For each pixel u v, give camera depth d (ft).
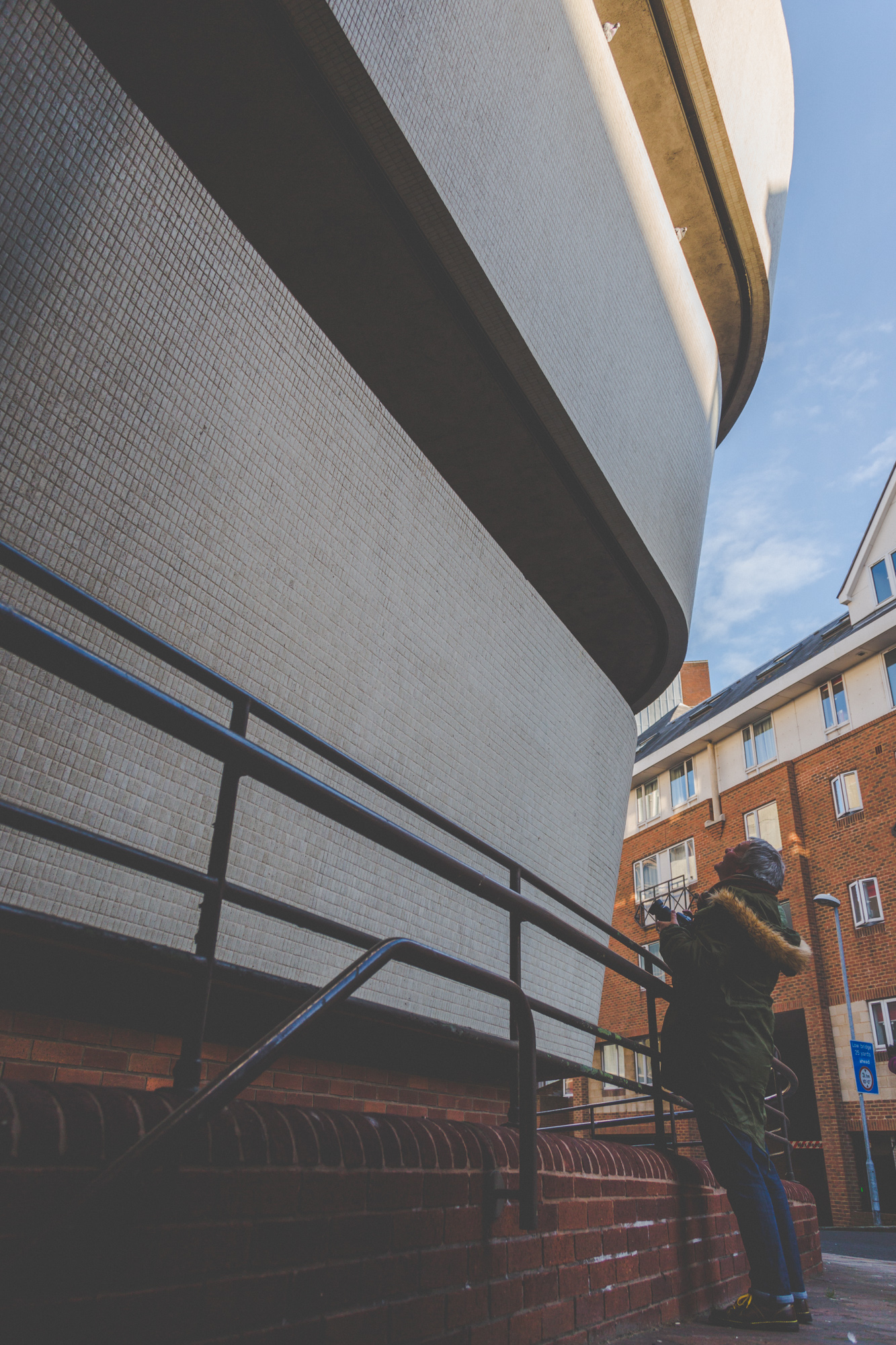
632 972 10.04
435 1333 5.62
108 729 8.18
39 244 7.67
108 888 8.03
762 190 26.14
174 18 12.32
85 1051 9.32
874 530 74.23
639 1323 8.44
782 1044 67.10
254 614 9.73
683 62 21.72
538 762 15.49
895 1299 12.55
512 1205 6.91
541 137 16.24
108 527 8.18
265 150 13.76
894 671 66.90
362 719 11.32
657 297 21.49
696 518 24.06
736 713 79.87
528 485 19.15
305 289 15.80
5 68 7.44
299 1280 4.65
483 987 6.53
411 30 12.76
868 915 63.31
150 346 8.64
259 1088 11.40
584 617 23.68
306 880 10.30
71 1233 2.98
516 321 15.21
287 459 10.27
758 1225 8.89
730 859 10.75
